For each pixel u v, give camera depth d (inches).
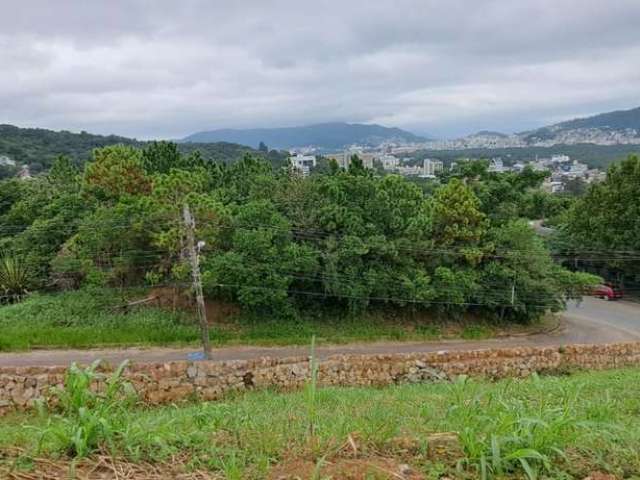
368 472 150.6
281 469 155.6
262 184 1074.7
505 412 179.9
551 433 166.1
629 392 396.8
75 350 870.4
